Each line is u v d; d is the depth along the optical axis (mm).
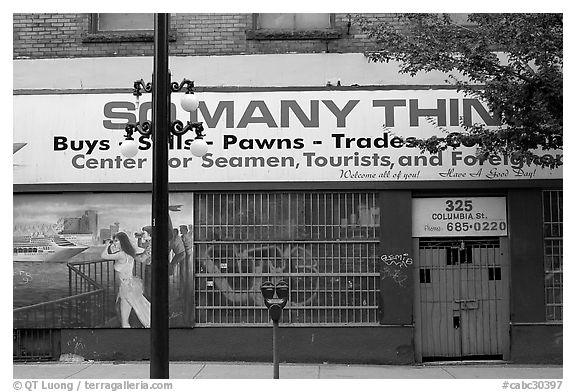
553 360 10531
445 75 10859
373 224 10773
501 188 10641
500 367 10305
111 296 10742
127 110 10914
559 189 10672
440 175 10648
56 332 10789
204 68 11000
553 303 10641
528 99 8984
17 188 10773
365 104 10781
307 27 11250
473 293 10734
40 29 11188
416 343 10664
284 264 10781
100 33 11273
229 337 10672
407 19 10266
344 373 9859
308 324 10672
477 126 10008
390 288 10625
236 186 10727
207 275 10773
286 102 10805
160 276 7332
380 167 10695
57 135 10852
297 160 10734
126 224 10805
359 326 10617
